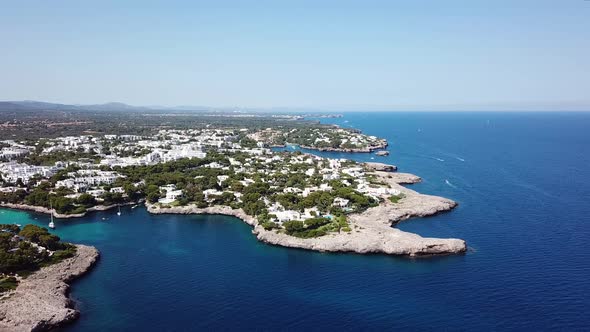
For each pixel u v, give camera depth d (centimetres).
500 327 13200
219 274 17412
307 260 18925
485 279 16538
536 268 17388
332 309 14462
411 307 14512
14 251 17762
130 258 19238
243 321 13750
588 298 14800
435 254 19350
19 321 13088
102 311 14425
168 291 15888
